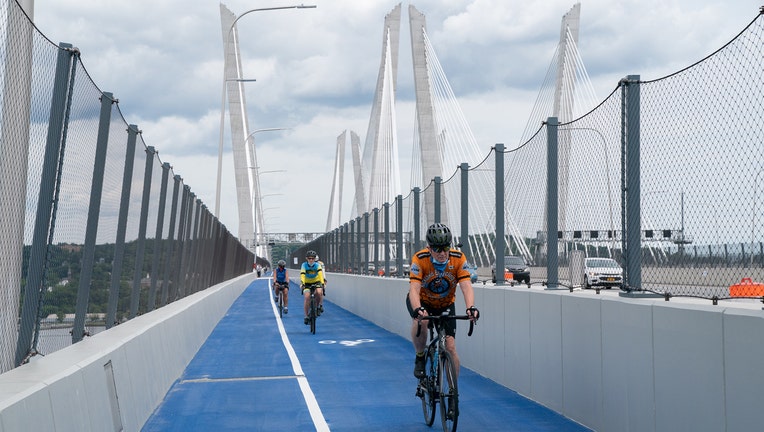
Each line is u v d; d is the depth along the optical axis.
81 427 4.87
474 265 11.82
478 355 10.87
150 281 11.45
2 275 4.57
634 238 6.51
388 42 64.06
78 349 6.03
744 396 4.64
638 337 6.09
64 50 5.78
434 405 7.28
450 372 6.70
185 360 11.98
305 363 12.38
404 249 18.58
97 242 7.12
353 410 8.31
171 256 14.08
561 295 7.75
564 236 8.22
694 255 5.50
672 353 5.55
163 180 12.83
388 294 19.06
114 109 7.75
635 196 6.47
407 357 13.14
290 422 7.69
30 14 6.41
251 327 20.12
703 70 5.34
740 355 4.69
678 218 5.70
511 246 10.20
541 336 8.36
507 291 9.53
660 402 5.73
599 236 7.17
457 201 12.89
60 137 5.70
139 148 9.85
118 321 8.75
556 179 8.52
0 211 4.49
